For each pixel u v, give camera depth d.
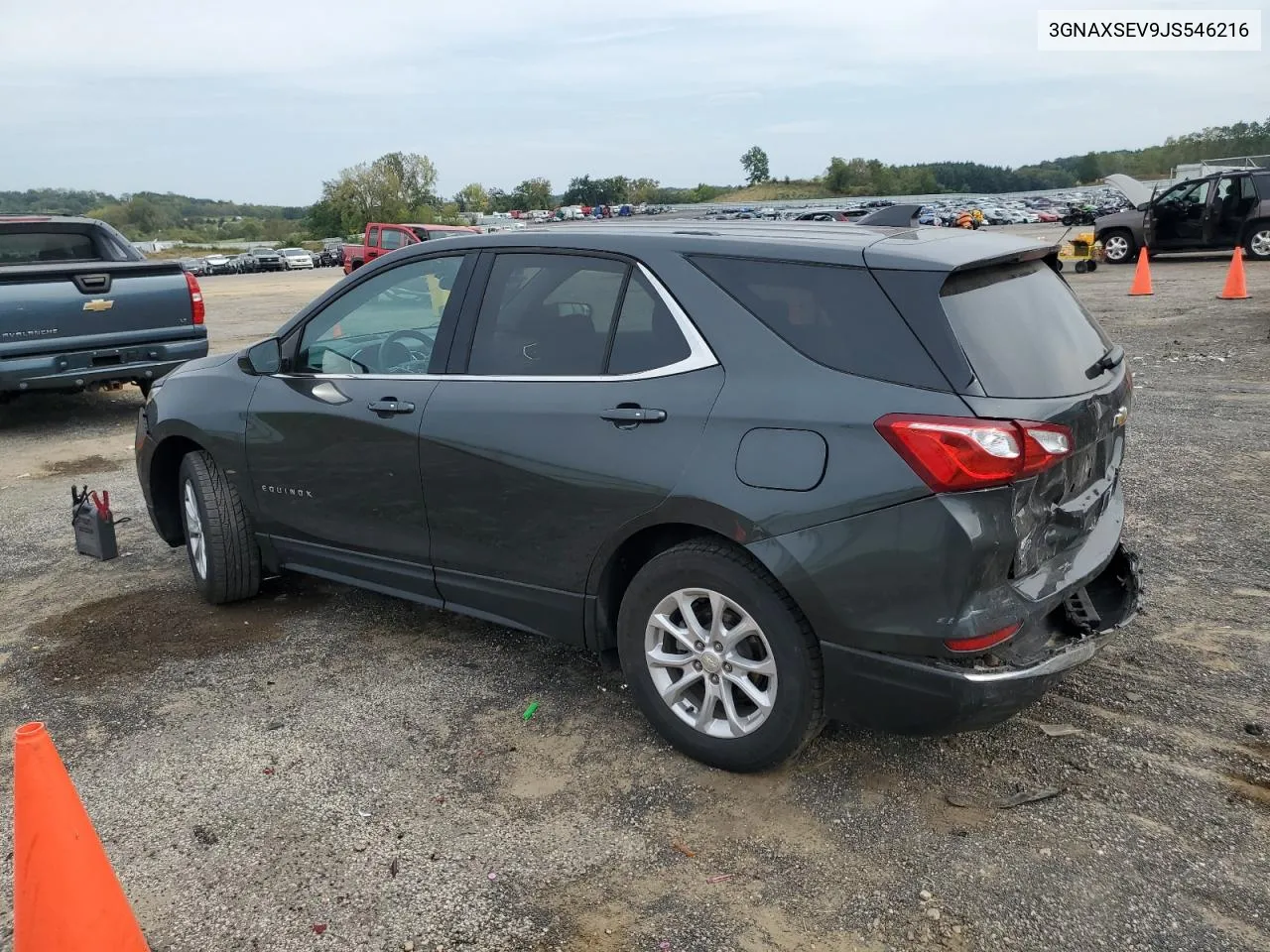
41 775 2.15
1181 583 4.57
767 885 2.72
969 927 2.53
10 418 9.96
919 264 2.84
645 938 2.54
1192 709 3.51
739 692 3.27
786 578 2.87
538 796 3.16
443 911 2.65
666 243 3.30
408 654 4.24
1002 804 3.03
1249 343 10.66
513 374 3.56
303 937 2.58
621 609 3.37
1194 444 6.85
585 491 3.30
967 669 2.73
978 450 2.63
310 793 3.21
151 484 5.09
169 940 2.58
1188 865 2.73
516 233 3.73
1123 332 12.01
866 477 2.74
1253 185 20.27
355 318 4.12
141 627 4.61
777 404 2.91
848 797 3.09
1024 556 2.83
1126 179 23.84
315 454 4.16
